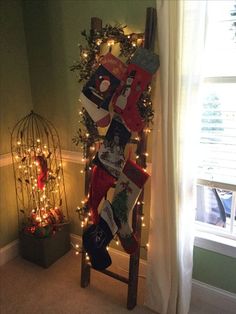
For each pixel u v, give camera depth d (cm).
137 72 133
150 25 129
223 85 138
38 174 199
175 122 132
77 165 200
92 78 146
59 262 204
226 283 159
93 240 159
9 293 175
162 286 156
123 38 141
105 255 157
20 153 203
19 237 208
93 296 173
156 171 146
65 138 199
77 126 190
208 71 140
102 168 153
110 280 187
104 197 159
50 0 173
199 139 145
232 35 131
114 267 199
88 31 165
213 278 162
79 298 171
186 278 153
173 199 139
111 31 142
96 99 147
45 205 210
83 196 204
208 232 163
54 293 175
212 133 147
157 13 124
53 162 209
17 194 208
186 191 142
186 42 123
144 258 183
